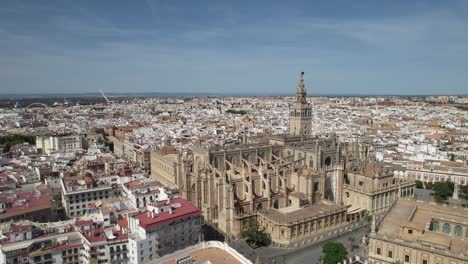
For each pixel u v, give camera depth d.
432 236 131.12
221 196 183.12
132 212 158.38
